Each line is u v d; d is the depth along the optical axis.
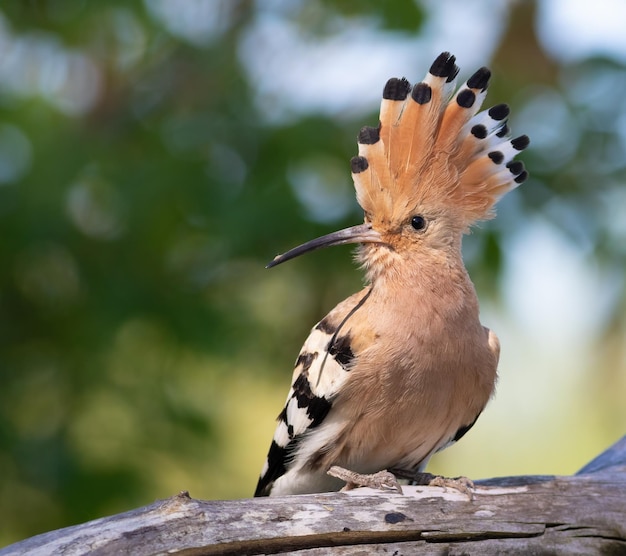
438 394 7.86
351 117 11.19
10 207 10.79
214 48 11.75
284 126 11.07
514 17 11.52
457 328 7.89
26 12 11.70
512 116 11.32
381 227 8.26
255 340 11.41
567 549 7.30
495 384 8.34
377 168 8.30
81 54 11.98
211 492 11.70
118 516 6.79
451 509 7.30
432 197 8.20
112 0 11.54
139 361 11.38
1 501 10.88
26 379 11.12
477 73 8.31
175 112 11.66
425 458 8.44
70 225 10.89
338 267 10.98
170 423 11.35
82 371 10.99
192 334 10.98
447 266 8.11
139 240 10.95
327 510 7.08
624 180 11.08
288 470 8.49
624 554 7.39
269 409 13.05
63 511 10.95
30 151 11.17
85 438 11.19
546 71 11.56
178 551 6.65
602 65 11.38
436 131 8.32
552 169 11.03
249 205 10.66
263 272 11.07
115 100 11.93
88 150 11.20
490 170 8.44
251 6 11.88
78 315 10.98
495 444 14.14
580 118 11.24
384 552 7.10
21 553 6.49
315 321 11.41
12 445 10.68
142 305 10.86
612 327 11.75
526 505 7.42
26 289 11.20
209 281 11.16
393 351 7.78
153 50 11.99
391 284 8.09
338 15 11.61
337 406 7.99
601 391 13.00
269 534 6.87
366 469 8.38
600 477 7.73
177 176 10.86
